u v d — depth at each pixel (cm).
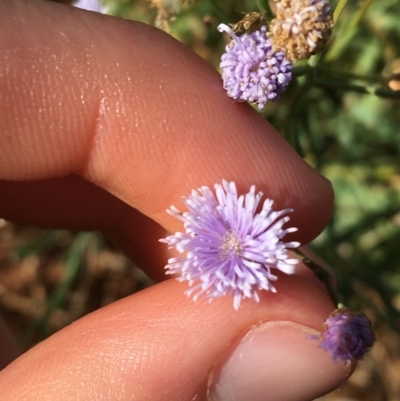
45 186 5
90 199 5
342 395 8
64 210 6
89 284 8
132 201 5
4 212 6
